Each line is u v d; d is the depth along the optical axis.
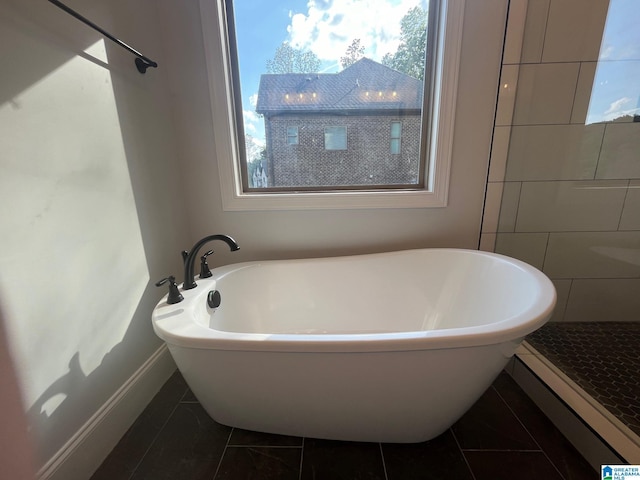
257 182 1.58
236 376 0.84
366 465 0.92
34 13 0.72
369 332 1.45
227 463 0.94
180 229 1.46
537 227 1.50
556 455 0.94
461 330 0.75
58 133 0.78
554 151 1.40
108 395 0.99
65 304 0.81
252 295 1.38
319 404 0.87
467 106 1.38
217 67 1.33
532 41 1.28
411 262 1.44
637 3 1.20
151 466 0.93
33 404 0.72
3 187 0.65
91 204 0.90
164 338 0.82
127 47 0.95
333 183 1.59
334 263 1.45
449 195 1.49
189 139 1.42
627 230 1.46
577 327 1.53
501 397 1.18
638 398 1.03
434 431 0.95
